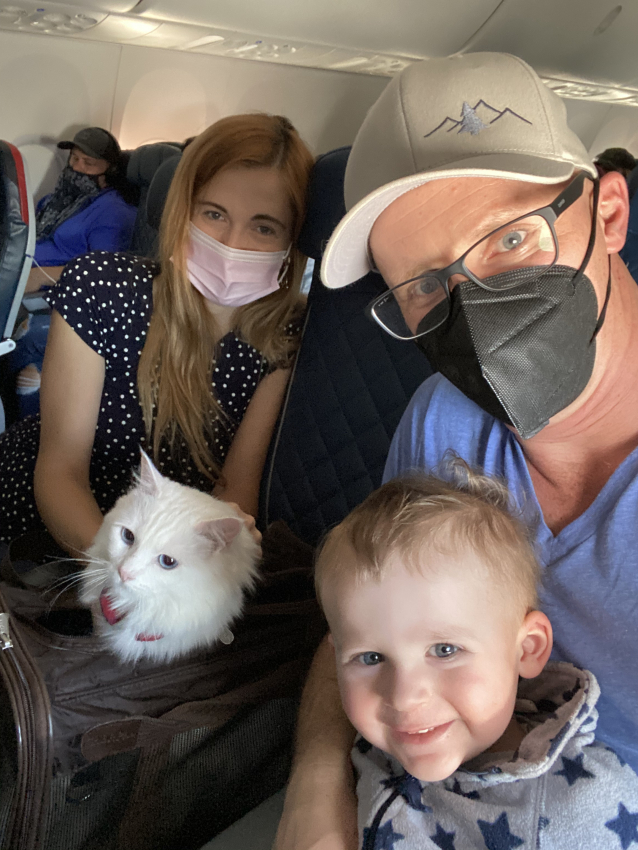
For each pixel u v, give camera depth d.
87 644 0.99
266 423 1.73
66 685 0.96
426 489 0.90
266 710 1.13
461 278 0.82
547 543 0.90
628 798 0.77
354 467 1.58
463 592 0.80
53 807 0.96
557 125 0.82
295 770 0.97
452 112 0.82
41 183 3.49
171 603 1.05
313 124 2.94
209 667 1.07
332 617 0.86
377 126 0.89
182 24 2.15
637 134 2.84
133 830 1.02
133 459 1.64
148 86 2.94
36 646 0.98
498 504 0.89
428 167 0.82
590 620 0.86
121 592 1.07
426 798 0.83
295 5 1.97
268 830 1.10
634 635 0.82
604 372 0.85
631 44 2.06
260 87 2.81
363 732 0.83
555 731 0.80
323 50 2.33
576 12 1.90
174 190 1.50
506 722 0.82
